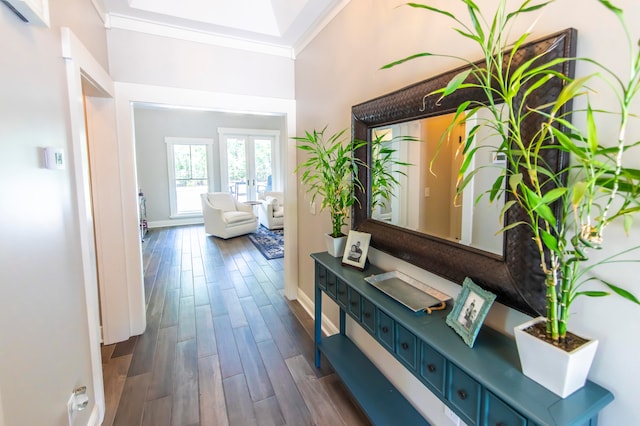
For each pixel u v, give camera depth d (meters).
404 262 1.73
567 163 0.94
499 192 1.14
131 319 2.67
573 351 0.85
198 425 1.75
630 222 0.70
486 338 1.17
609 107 0.88
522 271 1.06
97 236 2.49
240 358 2.36
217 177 7.79
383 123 1.74
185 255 5.04
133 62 2.54
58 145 1.43
